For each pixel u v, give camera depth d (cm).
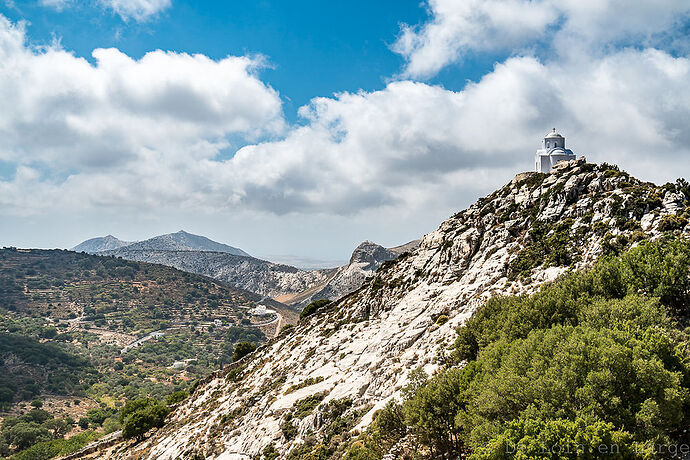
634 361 2305
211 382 10500
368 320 7375
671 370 2472
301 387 6044
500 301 4309
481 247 6462
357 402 4675
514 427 2167
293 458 4238
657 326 2820
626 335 2594
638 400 2242
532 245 5641
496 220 6638
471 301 5425
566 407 2225
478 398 2547
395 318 6244
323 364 6531
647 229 4506
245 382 8438
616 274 3716
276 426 5284
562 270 4844
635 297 3173
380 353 5531
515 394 2414
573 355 2405
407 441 3231
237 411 6919
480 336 3894
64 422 14750
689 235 4050
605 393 2220
